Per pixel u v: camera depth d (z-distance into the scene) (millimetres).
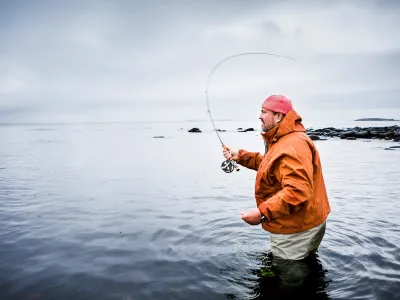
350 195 7688
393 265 3771
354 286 3336
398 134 27812
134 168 12773
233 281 3529
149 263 4039
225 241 4695
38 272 3846
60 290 3428
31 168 12758
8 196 7906
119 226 5539
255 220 3271
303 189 3189
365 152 18078
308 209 3486
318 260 3914
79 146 24422
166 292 3348
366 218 5688
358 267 3727
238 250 4348
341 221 5500
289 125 3529
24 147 23422
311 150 3510
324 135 32500
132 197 7746
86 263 4078
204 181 9930
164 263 4027
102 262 4102
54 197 7773
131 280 3615
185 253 4312
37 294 3352
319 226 3637
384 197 7445
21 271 3875
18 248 4602
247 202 7188
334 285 3369
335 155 16703
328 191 8195
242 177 10680
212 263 3975
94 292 3381
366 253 4102
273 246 3826
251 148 21469
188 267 3893
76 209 6668
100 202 7258
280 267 3711
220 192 8289
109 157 16781
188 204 7020
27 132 58125
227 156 4668
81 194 8102
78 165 13688
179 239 4844
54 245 4703
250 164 4562
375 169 12031
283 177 3285
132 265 3996
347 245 4375
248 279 3562
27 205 7027
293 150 3295
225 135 39750
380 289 3258
